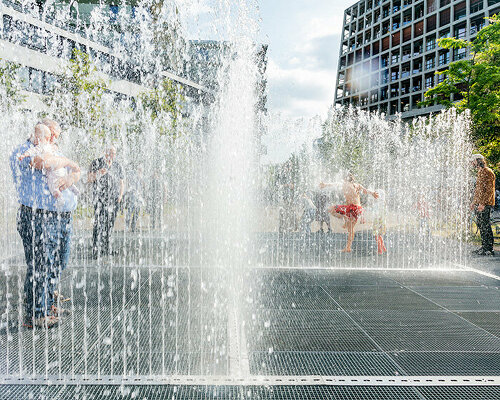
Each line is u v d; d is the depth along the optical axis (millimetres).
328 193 11312
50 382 2512
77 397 2354
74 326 3441
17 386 2463
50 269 3516
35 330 3340
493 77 14641
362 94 66125
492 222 10188
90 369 2688
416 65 54875
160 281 5043
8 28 18391
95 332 3320
